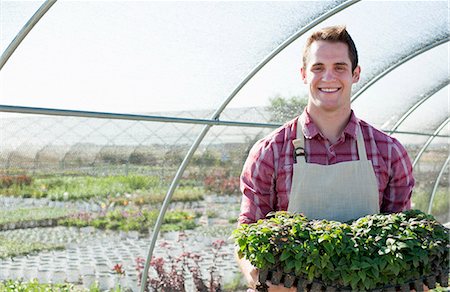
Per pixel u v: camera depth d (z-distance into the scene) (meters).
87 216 9.10
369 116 9.27
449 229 2.81
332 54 2.85
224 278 9.21
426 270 2.70
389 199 3.06
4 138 7.18
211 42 5.39
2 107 4.70
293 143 2.99
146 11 4.77
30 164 7.73
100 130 7.46
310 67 2.90
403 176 3.04
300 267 2.60
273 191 3.04
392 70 7.78
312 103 2.96
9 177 7.79
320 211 2.95
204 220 11.23
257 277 2.69
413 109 9.70
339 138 2.99
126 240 10.10
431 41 7.16
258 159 3.02
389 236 2.69
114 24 4.87
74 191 8.46
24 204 8.27
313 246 2.61
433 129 11.11
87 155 7.99
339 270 2.62
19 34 4.43
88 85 5.84
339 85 2.88
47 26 4.77
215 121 6.45
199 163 9.87
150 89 6.04
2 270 8.73
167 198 6.96
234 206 10.62
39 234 8.83
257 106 7.73
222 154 9.52
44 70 5.48
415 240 2.69
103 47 5.21
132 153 8.09
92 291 8.52
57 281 9.08
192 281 9.13
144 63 5.55
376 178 2.98
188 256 8.75
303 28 5.63
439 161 12.19
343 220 2.95
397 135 10.76
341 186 2.94
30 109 4.82
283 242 2.64
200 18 5.01
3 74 5.46
